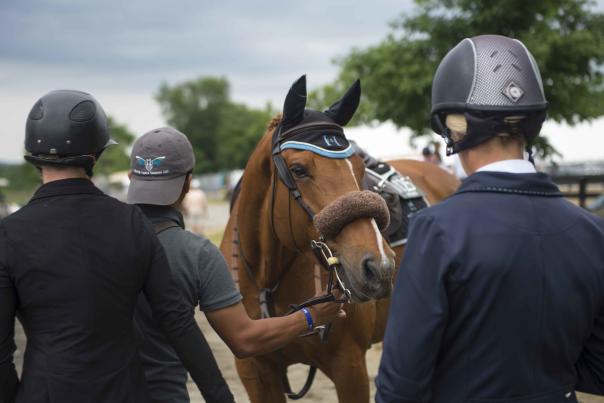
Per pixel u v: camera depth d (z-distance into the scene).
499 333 1.35
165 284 1.72
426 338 1.33
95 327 1.61
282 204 2.51
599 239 1.43
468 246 1.34
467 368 1.37
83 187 1.71
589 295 1.40
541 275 1.35
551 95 12.41
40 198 1.69
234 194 3.19
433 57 13.35
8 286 1.59
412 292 1.36
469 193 1.42
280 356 2.91
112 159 53.78
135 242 1.69
